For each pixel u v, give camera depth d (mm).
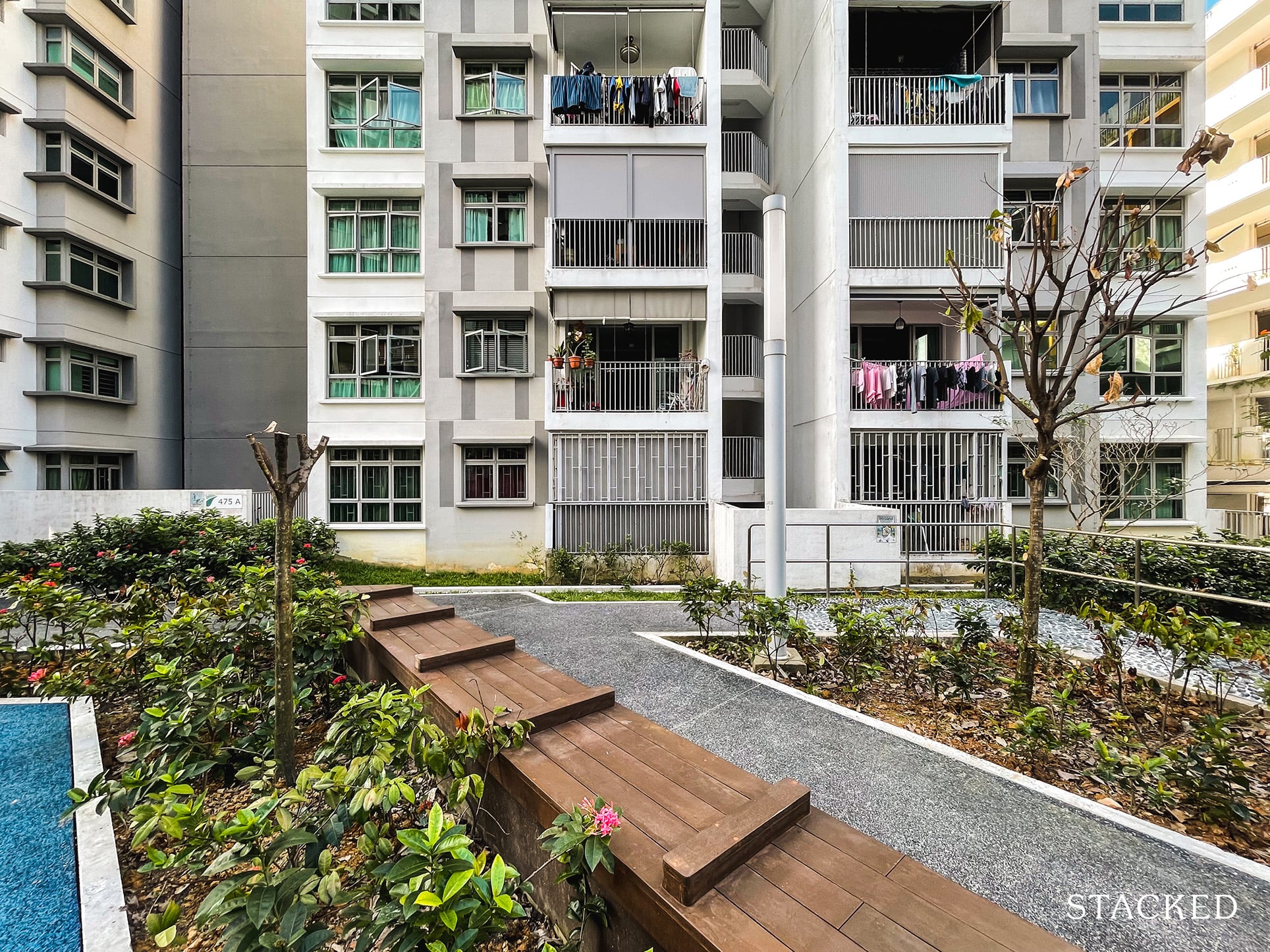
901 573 9336
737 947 1447
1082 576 6129
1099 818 2678
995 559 7379
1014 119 11438
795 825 2025
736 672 4621
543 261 11844
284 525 2699
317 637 3725
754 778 2316
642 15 10977
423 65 11883
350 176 12047
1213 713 3779
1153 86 12305
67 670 4047
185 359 12898
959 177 10594
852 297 10805
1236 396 15648
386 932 1926
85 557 7449
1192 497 11766
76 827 2672
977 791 2908
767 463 4883
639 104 10680
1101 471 10266
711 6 10727
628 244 10711
